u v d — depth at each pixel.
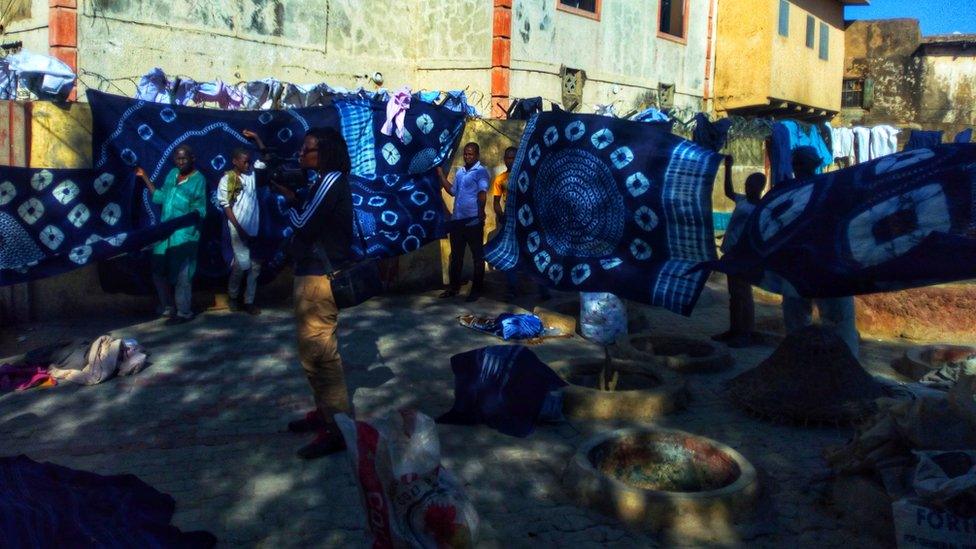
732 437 5.03
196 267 7.89
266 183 4.54
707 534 3.76
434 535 2.87
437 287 10.02
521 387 5.15
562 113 5.02
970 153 3.62
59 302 7.86
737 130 14.05
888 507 3.66
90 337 7.20
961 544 3.20
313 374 4.54
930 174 3.64
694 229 4.33
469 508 2.97
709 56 18.72
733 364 6.65
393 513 2.95
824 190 4.04
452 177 9.86
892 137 15.92
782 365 5.46
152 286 8.06
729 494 3.88
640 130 4.63
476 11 13.57
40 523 3.33
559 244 4.88
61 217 7.59
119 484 4.00
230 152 8.29
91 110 7.74
